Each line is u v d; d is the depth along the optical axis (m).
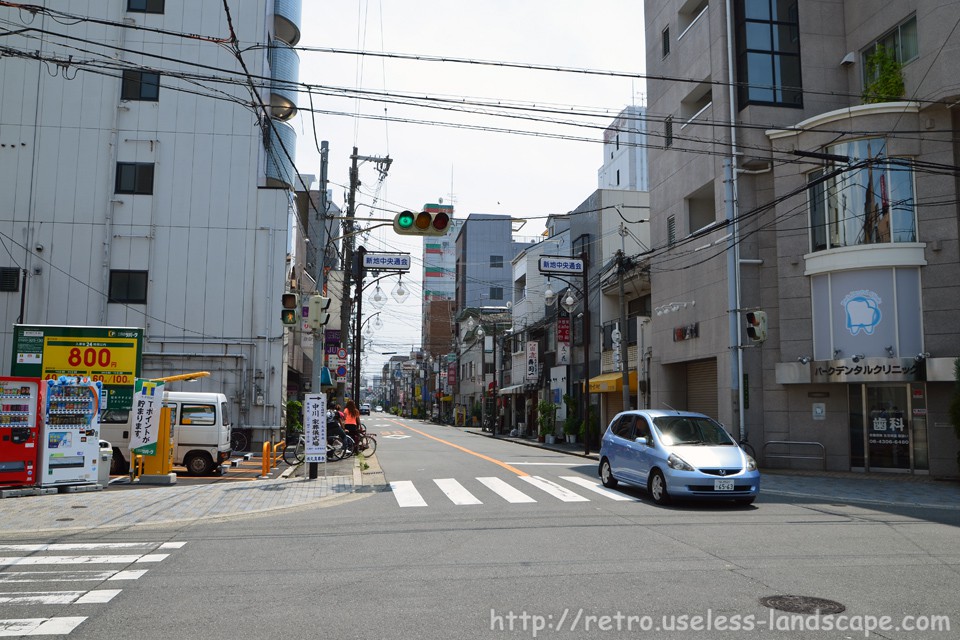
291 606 5.80
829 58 21.05
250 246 24.92
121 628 5.26
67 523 10.12
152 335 24.27
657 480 11.96
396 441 32.78
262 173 25.62
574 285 35.19
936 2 17.38
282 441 23.47
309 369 35.50
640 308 29.41
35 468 13.18
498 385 49.19
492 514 10.74
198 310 24.53
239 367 24.36
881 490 14.72
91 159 24.62
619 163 65.31
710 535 8.98
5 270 23.91
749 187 20.55
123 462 17.00
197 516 10.73
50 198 24.38
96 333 17.97
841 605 5.82
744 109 20.61
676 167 24.28
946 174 15.78
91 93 24.81
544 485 14.48
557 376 37.28
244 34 25.28
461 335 66.62
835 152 18.81
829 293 18.64
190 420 17.33
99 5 24.84
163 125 24.97
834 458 18.72
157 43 24.97
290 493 13.33
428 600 5.96
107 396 17.61
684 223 23.53
